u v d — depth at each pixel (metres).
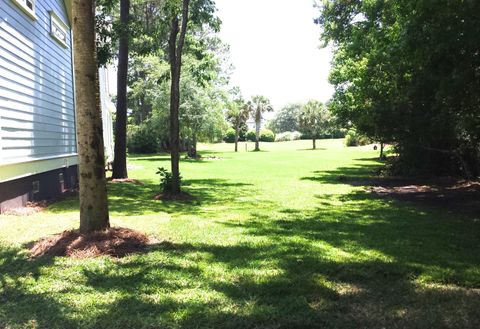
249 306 3.81
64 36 13.43
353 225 7.63
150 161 29.50
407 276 4.71
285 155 37.97
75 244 5.48
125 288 4.25
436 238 6.55
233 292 4.15
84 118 5.77
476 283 4.49
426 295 4.12
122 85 15.61
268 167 23.83
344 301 3.97
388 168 18.17
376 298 4.05
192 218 8.27
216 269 4.88
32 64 10.07
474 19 7.61
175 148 11.35
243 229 7.23
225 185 14.91
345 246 6.03
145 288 4.24
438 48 7.88
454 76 8.16
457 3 7.75
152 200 10.88
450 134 13.70
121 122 15.62
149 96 33.81
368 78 15.00
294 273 4.76
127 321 3.50
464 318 3.59
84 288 4.25
